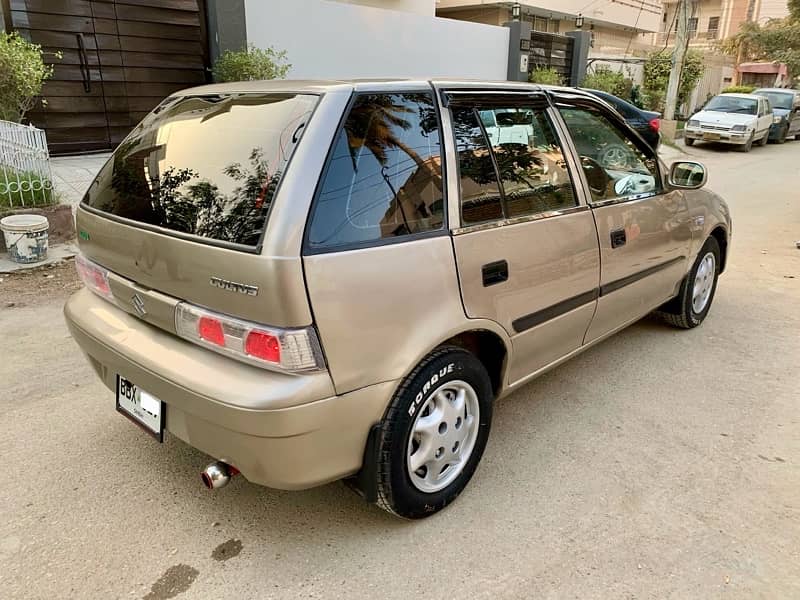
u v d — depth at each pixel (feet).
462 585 7.49
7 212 20.43
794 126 68.90
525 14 68.08
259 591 7.38
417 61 43.88
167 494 9.10
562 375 13.14
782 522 8.66
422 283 7.72
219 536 8.28
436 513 8.74
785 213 29.99
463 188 8.51
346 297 6.95
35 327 14.89
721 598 7.34
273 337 6.63
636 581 7.57
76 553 7.91
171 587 7.42
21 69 22.72
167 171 8.37
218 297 7.02
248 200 7.10
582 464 9.98
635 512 8.85
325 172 7.03
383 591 7.39
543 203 9.83
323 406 6.90
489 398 9.14
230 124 8.13
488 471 9.77
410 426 7.84
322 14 37.01
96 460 9.84
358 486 7.97
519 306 9.28
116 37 32.12
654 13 87.61
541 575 7.66
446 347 8.30
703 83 79.46
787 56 110.42
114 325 8.57
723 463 10.05
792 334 15.37
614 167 11.74
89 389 12.03
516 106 9.71
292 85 8.16
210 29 33.71
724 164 48.44
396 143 7.85
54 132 31.17
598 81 57.77
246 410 6.68
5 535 8.17
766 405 11.94
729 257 22.21
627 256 11.66
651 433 10.93
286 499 9.07
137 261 8.09
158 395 7.68
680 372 13.30
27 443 10.23
